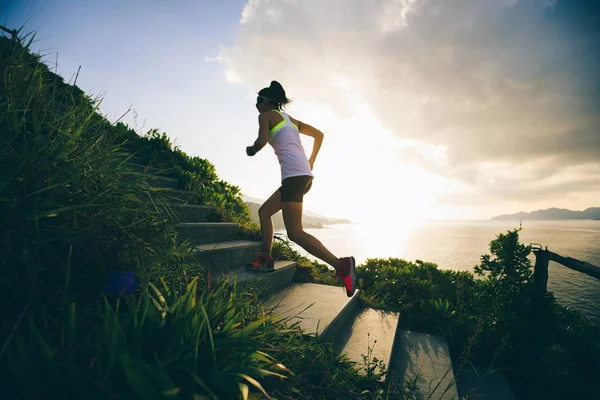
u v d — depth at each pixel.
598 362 3.09
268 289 2.89
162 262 1.57
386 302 4.18
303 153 2.68
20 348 0.74
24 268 1.01
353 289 2.45
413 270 4.82
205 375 0.95
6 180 1.05
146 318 1.09
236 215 4.81
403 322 4.04
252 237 3.91
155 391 0.76
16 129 1.27
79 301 1.06
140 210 1.54
